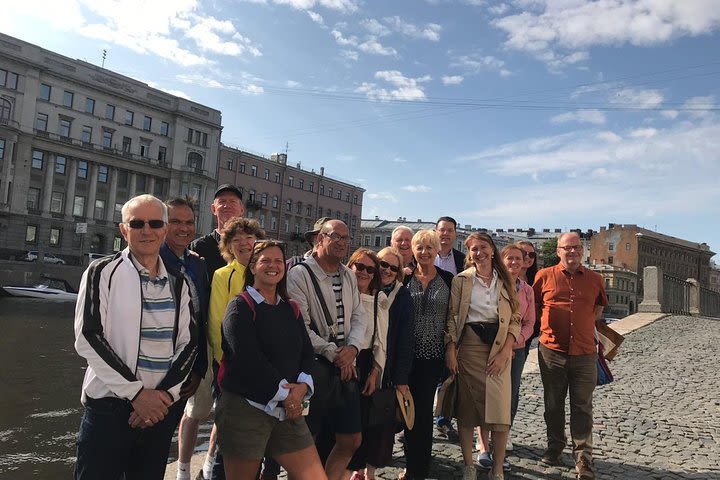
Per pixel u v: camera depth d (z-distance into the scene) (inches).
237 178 2583.7
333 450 147.3
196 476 175.0
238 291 151.0
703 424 247.1
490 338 174.9
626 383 331.6
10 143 1921.8
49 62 2034.9
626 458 200.4
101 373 103.6
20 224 1946.4
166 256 151.6
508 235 4475.9
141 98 2311.8
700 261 4057.6
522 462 194.4
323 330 146.1
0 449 275.0
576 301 189.5
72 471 247.8
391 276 165.8
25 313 1050.7
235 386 117.3
